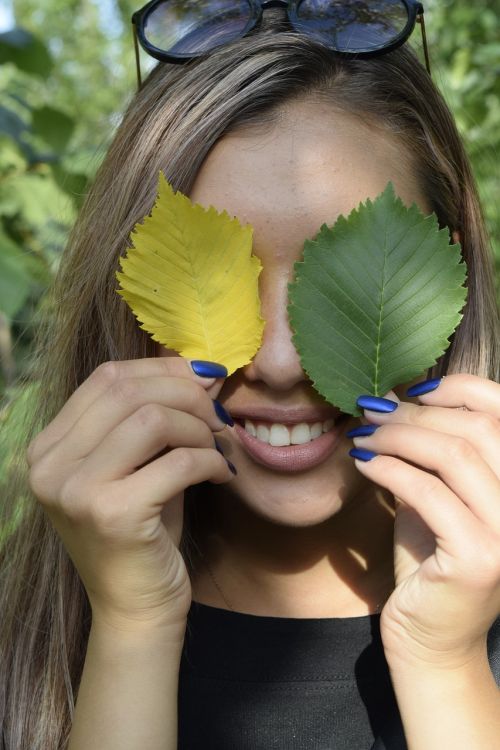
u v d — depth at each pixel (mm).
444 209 585
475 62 1156
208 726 542
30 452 516
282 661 550
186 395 499
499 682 526
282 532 571
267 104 529
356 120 538
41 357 689
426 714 483
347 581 573
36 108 972
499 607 481
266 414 522
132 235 493
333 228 495
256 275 493
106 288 589
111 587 499
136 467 497
